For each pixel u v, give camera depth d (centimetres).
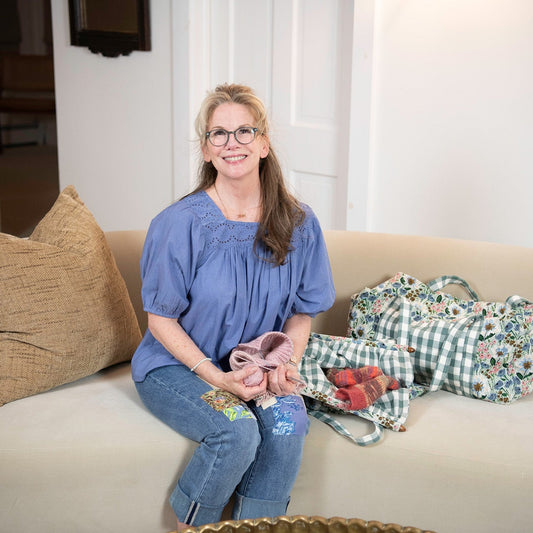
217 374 190
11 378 198
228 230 198
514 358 215
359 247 248
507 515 184
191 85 387
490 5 296
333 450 191
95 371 215
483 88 304
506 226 308
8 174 702
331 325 247
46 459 181
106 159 438
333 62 349
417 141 325
